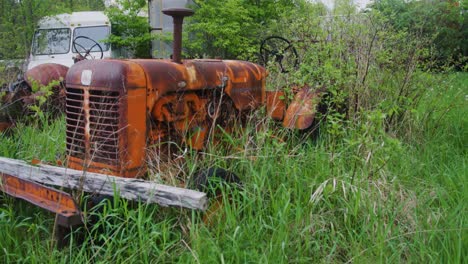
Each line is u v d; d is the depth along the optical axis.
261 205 3.30
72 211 2.93
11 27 10.82
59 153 4.30
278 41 7.20
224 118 4.23
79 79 3.51
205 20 10.73
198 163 3.70
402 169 4.32
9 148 4.55
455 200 3.74
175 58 3.83
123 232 3.01
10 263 3.03
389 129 5.23
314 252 3.09
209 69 4.03
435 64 7.00
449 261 2.86
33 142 4.65
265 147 3.90
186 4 10.77
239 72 4.35
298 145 4.33
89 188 3.18
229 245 2.96
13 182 3.34
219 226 3.11
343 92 4.98
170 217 3.28
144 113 3.46
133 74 3.38
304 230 3.10
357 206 3.31
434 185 3.95
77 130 3.60
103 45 10.56
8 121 5.36
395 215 3.34
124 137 3.37
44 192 3.11
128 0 10.95
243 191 3.40
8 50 10.82
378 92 5.38
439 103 6.01
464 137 5.50
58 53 10.60
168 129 3.68
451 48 11.91
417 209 3.52
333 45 5.48
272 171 3.75
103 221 3.01
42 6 10.91
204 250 2.90
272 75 5.15
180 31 3.81
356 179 3.76
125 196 3.07
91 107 3.47
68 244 3.06
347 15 6.26
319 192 3.50
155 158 3.48
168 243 3.03
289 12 10.16
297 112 4.61
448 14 12.24
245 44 10.48
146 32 11.07
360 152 4.04
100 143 3.45
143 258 2.94
